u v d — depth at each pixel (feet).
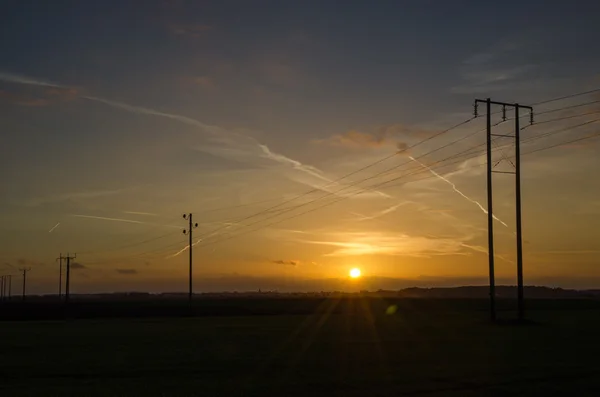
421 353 132.67
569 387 88.48
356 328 219.61
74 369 112.78
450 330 199.52
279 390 88.22
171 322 284.00
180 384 94.38
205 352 139.64
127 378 101.40
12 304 561.02
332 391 87.10
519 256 214.90
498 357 123.85
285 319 302.25
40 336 196.65
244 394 85.40
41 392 88.02
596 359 119.44
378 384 92.43
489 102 212.84
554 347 142.20
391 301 622.13
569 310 378.53
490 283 218.79
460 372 103.35
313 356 129.70
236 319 307.99
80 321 310.04
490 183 213.46
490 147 212.84
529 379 95.45
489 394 83.76
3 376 104.73
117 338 184.24
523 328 200.95
